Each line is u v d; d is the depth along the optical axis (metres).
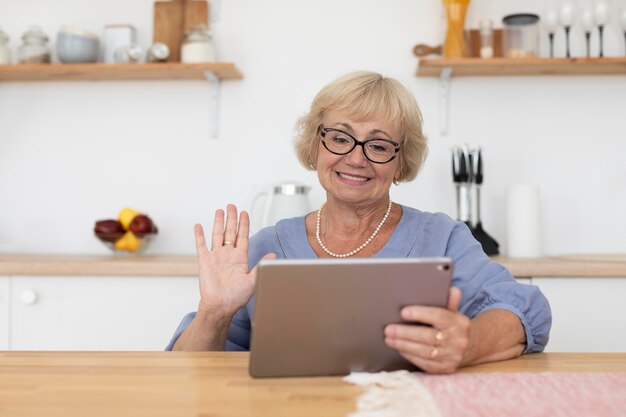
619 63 2.25
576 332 1.98
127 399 0.77
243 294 1.19
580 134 2.48
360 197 1.39
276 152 2.53
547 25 2.30
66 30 2.38
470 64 2.27
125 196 2.57
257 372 0.87
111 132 2.57
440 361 0.90
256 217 2.51
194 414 0.71
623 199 2.47
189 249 2.55
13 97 2.59
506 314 1.08
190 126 2.55
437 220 1.45
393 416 0.70
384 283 0.87
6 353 1.05
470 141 2.48
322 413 0.72
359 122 1.36
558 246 2.48
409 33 2.50
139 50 2.38
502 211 2.48
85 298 2.07
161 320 2.05
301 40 2.52
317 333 0.87
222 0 2.54
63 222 2.58
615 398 0.78
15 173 2.59
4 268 2.05
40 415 0.71
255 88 2.53
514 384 0.85
